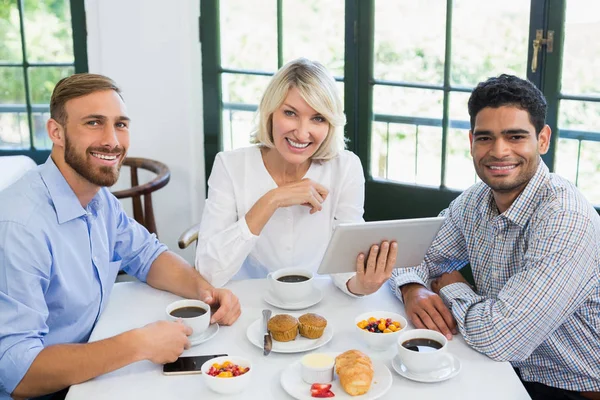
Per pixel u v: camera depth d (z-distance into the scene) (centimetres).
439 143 292
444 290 175
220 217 201
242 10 312
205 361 148
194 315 163
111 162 166
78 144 162
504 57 272
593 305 165
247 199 205
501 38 271
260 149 208
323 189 197
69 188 166
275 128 194
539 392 173
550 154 271
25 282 151
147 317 171
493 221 175
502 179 166
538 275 155
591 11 254
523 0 264
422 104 291
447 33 278
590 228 159
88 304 171
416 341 150
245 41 316
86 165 163
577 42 259
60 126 163
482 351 154
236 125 330
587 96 261
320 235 207
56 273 161
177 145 335
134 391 138
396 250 168
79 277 168
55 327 167
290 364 146
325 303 179
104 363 142
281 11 305
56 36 337
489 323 153
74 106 160
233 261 186
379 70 296
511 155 163
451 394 137
